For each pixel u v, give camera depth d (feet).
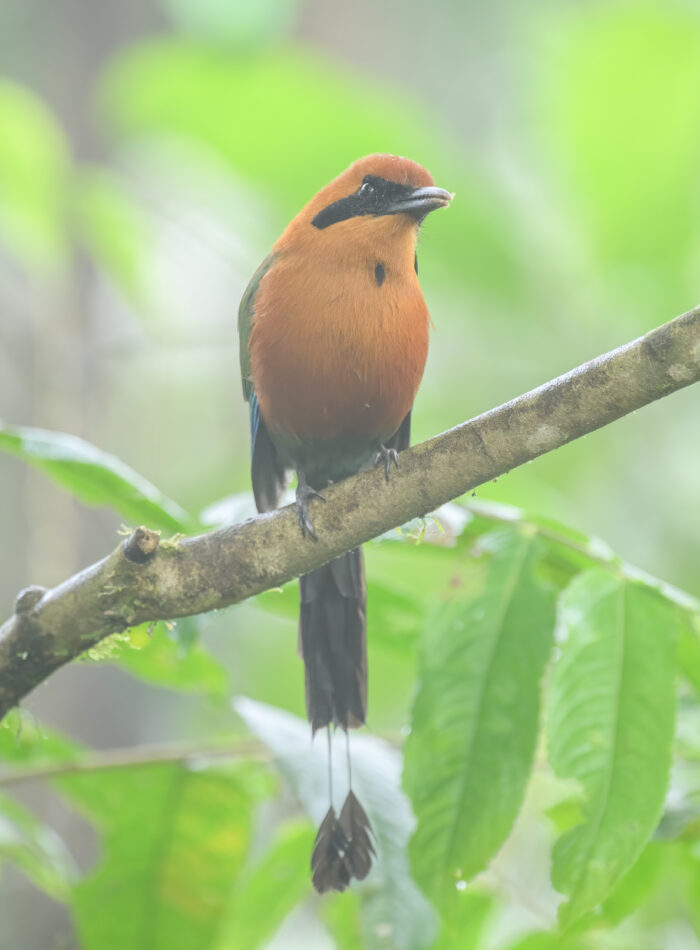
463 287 42.93
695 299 42.68
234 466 54.60
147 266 42.73
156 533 21.47
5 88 38.65
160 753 26.27
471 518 24.17
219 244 52.21
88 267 48.70
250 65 38.91
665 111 40.63
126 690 48.67
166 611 21.85
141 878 27.12
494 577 23.75
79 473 24.03
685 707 26.68
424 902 23.43
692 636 24.16
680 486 46.42
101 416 49.70
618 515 46.42
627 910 26.03
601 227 42.14
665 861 27.20
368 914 23.27
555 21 45.37
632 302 42.93
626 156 41.27
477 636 23.53
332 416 28.86
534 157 47.03
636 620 22.81
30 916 44.91
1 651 22.06
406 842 24.03
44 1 56.90
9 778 25.54
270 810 41.04
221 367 58.59
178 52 39.06
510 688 23.21
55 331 48.55
